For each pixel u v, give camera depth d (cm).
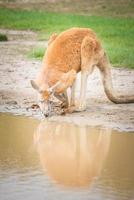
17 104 1892
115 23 3819
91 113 1788
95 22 3834
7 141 1483
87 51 1812
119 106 1881
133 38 3262
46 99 1722
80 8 4556
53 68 1784
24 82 2228
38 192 1130
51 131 1590
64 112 1767
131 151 1429
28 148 1440
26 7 4634
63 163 1340
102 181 1217
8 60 2652
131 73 2375
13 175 1229
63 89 1747
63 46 1812
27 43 3238
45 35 3488
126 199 1105
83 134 1562
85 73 1822
